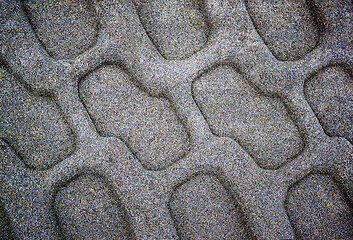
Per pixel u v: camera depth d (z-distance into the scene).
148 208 0.22
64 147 0.22
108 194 0.22
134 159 0.22
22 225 0.22
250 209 0.22
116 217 0.22
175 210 0.22
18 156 0.22
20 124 0.22
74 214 0.22
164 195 0.22
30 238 0.22
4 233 0.22
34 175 0.22
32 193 0.22
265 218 0.22
